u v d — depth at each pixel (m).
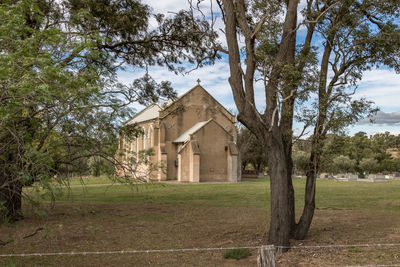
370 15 9.95
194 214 15.23
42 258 8.35
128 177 12.35
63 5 12.46
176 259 8.31
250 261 8.00
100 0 13.60
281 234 8.69
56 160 8.28
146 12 15.33
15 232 10.80
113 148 10.05
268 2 10.07
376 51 9.94
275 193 8.84
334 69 9.76
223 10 10.58
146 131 52.56
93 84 5.89
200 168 44.81
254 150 56.41
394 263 7.21
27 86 4.71
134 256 8.60
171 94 16.31
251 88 9.02
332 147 9.27
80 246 9.56
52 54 6.03
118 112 8.95
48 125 6.73
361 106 8.98
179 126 49.59
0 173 6.41
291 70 8.91
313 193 9.88
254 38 9.06
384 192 25.39
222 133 46.31
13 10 5.68
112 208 17.31
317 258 7.95
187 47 16.30
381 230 10.86
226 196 23.47
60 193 5.71
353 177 51.44
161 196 23.89
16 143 6.02
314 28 10.57
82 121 7.97
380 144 84.88
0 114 5.02
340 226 11.70
